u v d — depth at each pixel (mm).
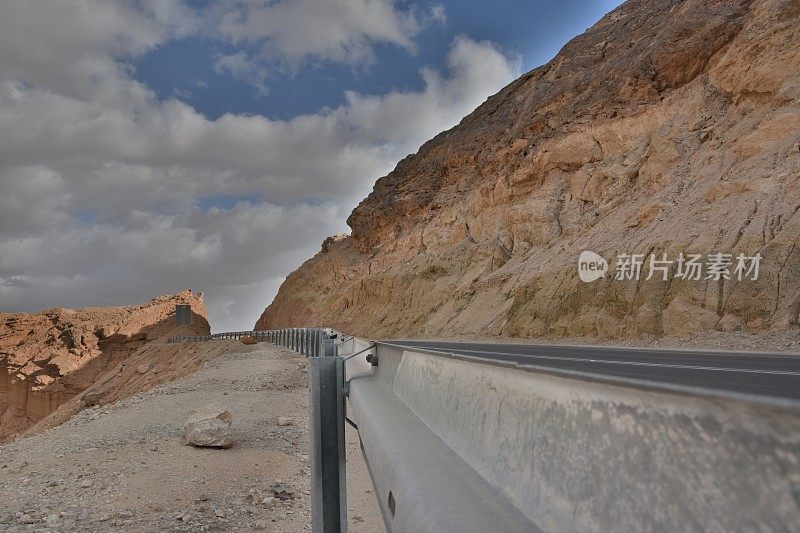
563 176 39281
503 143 51031
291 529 6570
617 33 48562
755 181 22938
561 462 1547
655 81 36750
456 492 2010
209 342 60312
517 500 1777
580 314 26125
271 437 11055
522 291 30438
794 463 725
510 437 1998
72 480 8203
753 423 827
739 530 829
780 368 9461
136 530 6367
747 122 26922
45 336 111500
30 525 6477
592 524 1311
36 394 101000
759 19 29875
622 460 1231
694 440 986
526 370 1854
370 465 3482
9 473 8750
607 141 37156
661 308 22516
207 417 10750
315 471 4469
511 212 40156
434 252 51531
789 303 18500
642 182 31438
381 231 69438
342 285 71062
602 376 1333
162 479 8234
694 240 23078
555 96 47469
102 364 102562
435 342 28000
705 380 7332
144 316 108938
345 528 4457
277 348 35469
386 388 5031
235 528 6566
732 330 19328
